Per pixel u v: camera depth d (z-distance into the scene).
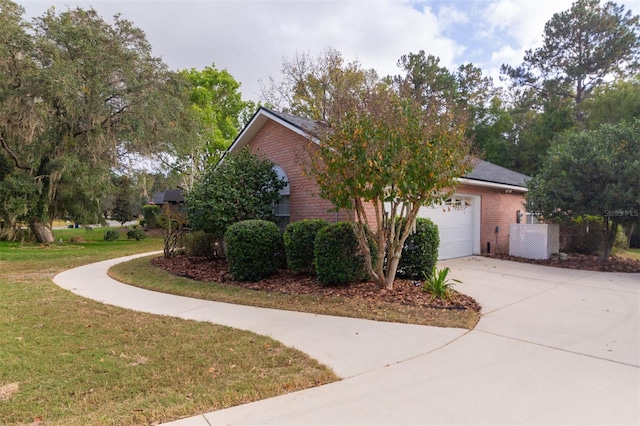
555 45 28.16
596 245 12.57
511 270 9.91
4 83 15.60
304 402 3.16
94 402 3.18
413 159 5.96
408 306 6.05
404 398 3.20
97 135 17.34
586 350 4.29
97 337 4.80
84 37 17.25
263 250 8.24
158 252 15.55
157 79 19.17
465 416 2.91
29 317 5.69
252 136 12.52
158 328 5.17
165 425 2.84
